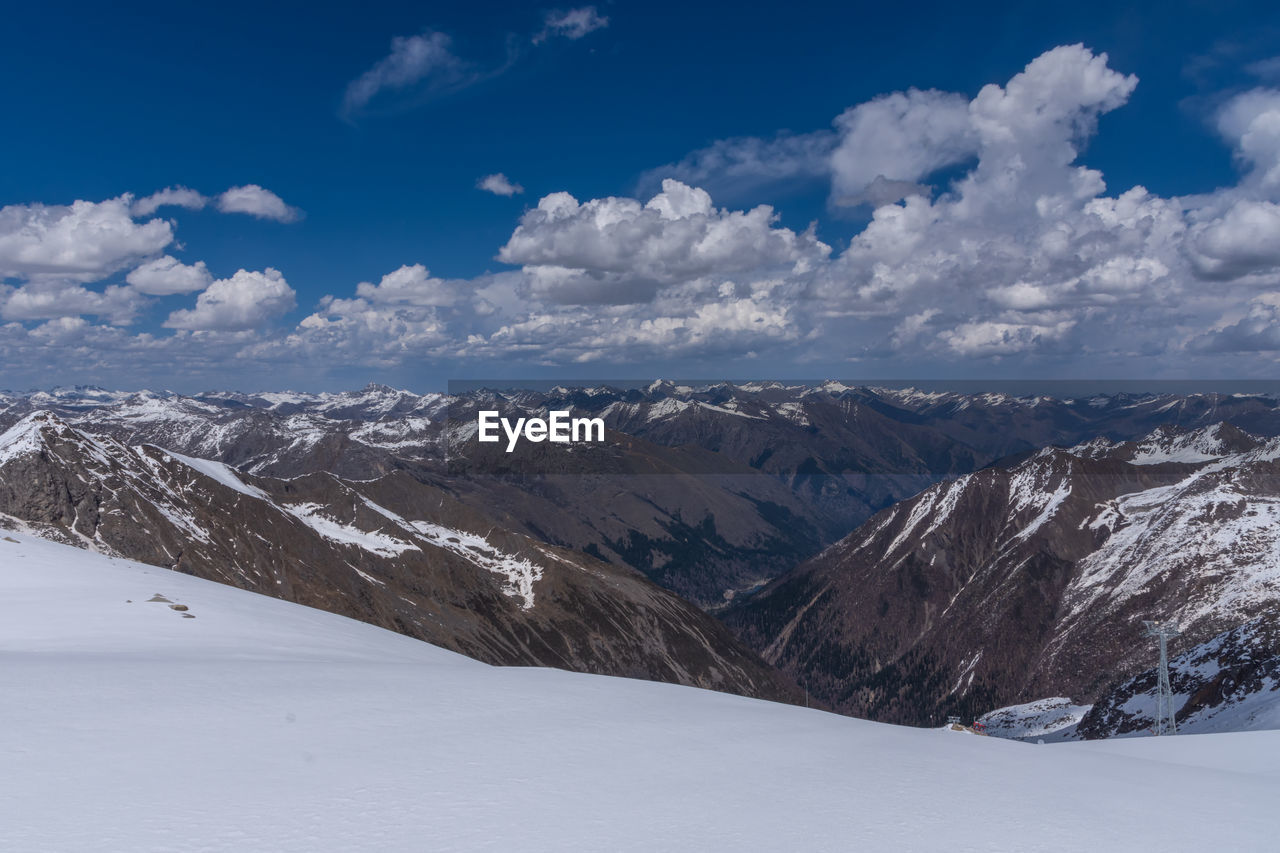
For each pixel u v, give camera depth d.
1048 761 21.22
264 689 21.97
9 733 15.57
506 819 12.34
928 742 22.95
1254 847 13.59
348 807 12.41
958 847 12.48
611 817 12.84
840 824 13.32
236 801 12.40
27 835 10.39
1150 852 12.92
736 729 21.66
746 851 11.61
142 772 13.65
